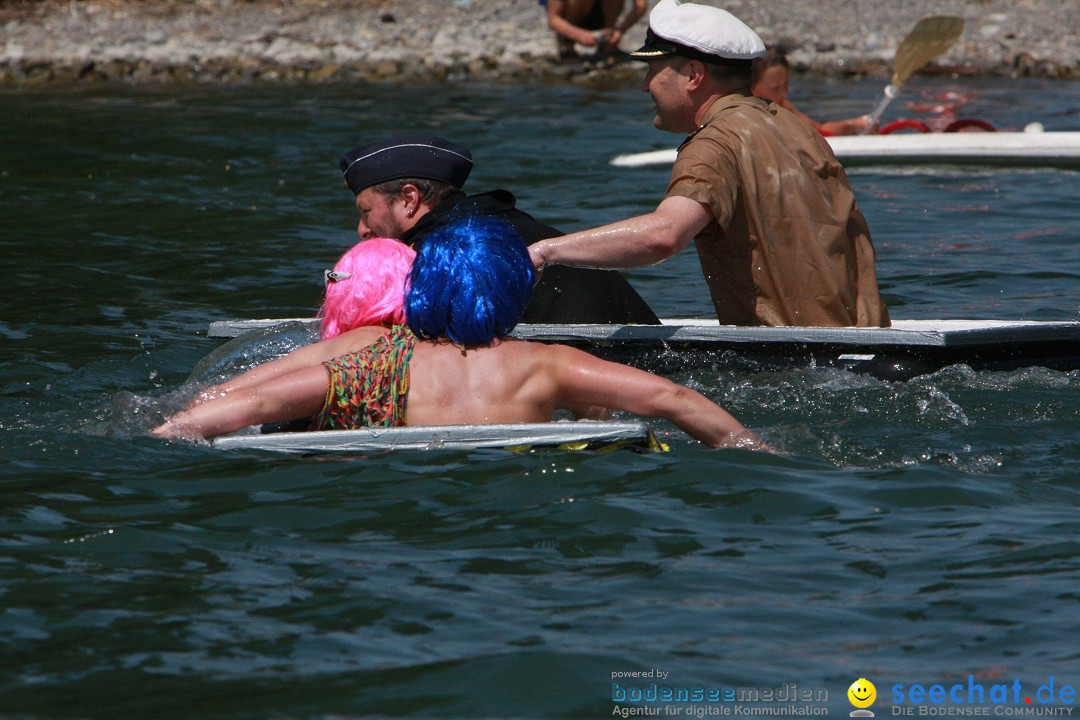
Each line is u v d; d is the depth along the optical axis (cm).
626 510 1320
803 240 1862
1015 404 1698
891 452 1527
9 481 1397
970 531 1291
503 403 1439
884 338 1772
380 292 1503
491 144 4572
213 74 6250
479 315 1440
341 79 6225
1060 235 3142
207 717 943
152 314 2431
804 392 1738
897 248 3048
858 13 7219
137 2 7262
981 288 2656
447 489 1363
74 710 950
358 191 1859
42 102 5409
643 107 5441
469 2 7488
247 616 1100
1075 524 1307
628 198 3672
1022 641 1067
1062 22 6956
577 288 1930
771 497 1361
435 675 1005
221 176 3972
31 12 7044
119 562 1204
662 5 1947
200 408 1421
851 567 1209
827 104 5512
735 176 1831
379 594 1141
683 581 1176
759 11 7281
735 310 1914
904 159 4269
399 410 1443
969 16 7112
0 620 1086
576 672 1009
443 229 1473
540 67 6456
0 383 1880
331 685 987
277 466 1426
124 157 4241
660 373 1820
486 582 1170
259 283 2722
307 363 1484
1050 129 4812
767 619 1106
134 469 1429
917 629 1089
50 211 3462
